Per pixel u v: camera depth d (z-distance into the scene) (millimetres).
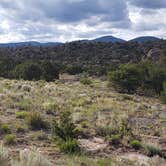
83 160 10711
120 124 17391
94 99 34125
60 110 22172
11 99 23938
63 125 13469
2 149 8781
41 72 76312
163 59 75250
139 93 62000
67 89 43312
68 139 12680
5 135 13453
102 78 92188
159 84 61062
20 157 8773
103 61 142875
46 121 16625
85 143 13617
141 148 13711
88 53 166000
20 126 14969
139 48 162125
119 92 61656
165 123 23688
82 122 17500
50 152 11461
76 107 24766
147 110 30703
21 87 35844
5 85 37156
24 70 75000
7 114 18109
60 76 95875
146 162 11555
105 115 22719
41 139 13531
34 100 26047
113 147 13438
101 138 14859
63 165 9781
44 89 38375
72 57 159750
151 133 18141
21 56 154250
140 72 62531
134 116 25531
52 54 166000
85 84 69125
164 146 14969
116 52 161125
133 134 16109
